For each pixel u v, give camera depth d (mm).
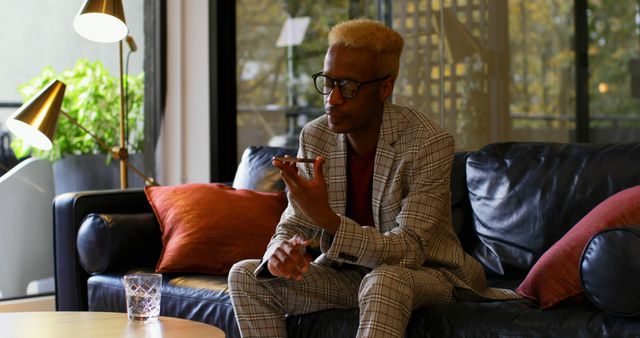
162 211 3021
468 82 4957
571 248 2098
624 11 5715
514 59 5211
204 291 2623
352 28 2203
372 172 2283
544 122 5359
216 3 4277
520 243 2590
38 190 3910
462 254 2293
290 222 2318
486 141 5047
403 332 2002
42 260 3945
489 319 2021
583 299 2057
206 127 4281
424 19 4770
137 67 4215
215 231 2900
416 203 2174
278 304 2234
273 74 4469
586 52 5555
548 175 2584
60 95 3193
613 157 2494
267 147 3371
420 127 2242
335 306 2305
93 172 4082
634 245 1843
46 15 3932
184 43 4285
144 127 4246
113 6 3129
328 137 2326
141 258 3018
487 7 5074
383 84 2217
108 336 1823
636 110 5715
